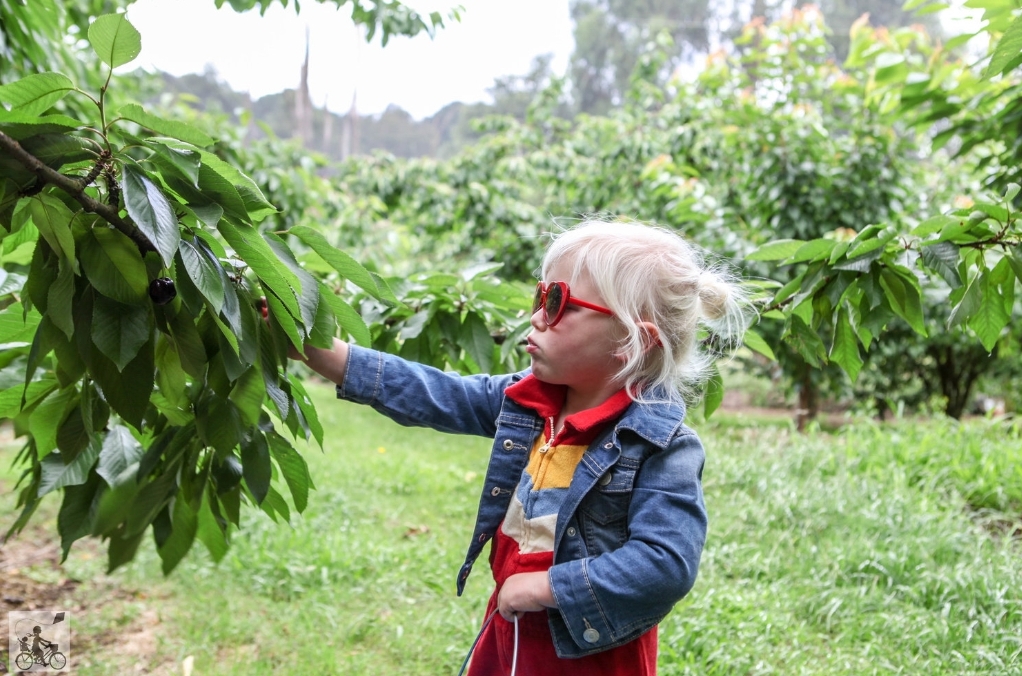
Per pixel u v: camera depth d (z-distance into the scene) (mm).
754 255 2012
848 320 2055
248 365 1360
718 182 7098
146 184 1142
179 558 1831
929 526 3697
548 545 1384
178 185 1265
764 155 5910
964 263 1891
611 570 1284
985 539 3617
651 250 1443
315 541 3658
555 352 1414
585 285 1413
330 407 8539
